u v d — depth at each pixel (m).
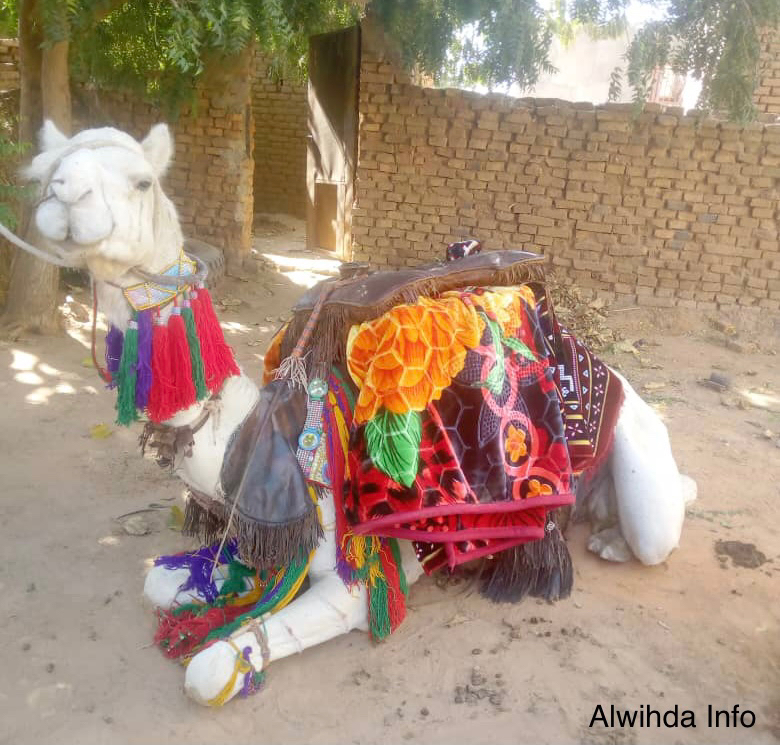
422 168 9.28
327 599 3.03
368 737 2.79
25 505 4.25
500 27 7.01
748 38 7.41
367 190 9.47
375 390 2.95
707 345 8.41
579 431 3.44
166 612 3.27
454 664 3.18
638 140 8.63
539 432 3.22
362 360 3.01
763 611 3.63
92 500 4.35
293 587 3.02
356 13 9.83
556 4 7.76
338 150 10.66
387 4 8.59
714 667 3.24
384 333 2.96
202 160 9.61
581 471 3.43
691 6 7.31
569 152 8.84
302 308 3.13
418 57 8.73
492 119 8.94
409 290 3.06
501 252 3.46
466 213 9.31
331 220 11.13
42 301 6.92
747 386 7.21
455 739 2.79
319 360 3.05
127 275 2.62
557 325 3.58
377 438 2.92
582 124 8.73
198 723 2.82
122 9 7.65
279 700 2.95
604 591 3.72
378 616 3.15
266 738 2.77
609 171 8.78
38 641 3.20
